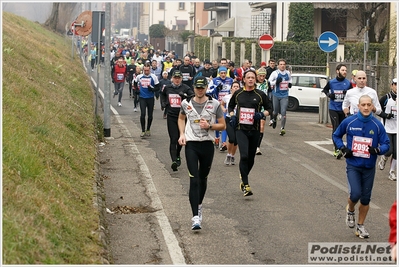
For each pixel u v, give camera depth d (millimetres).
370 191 8703
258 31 53906
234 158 14945
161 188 11609
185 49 71500
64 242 6984
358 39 42125
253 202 10664
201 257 7785
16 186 7641
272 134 19438
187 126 9281
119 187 11578
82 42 59375
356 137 8656
